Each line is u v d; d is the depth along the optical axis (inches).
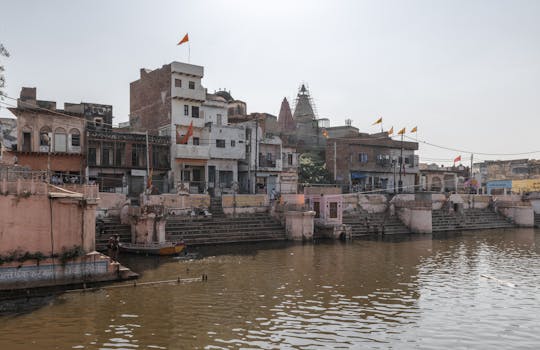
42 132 1529.3
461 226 2103.8
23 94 1544.0
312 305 724.0
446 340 577.9
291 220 1502.2
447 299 773.9
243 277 917.8
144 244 1167.0
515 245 1512.1
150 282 852.0
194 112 1888.5
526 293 821.9
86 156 1574.8
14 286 748.0
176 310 681.6
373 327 622.2
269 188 2055.9
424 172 2755.9
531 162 3292.3
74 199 800.9
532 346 561.3
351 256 1214.3
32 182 770.2
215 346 542.9
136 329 595.8
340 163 2341.3
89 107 1699.1
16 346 532.1
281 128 3011.8
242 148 1945.1
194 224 1435.8
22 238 756.6
